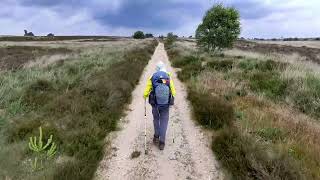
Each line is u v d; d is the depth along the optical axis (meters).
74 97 10.05
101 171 6.36
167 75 7.49
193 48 44.69
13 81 12.85
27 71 16.53
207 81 14.01
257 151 6.18
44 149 6.68
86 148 6.90
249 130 7.74
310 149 6.63
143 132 8.63
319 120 9.75
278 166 5.62
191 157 7.05
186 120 9.60
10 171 5.68
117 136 8.27
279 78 13.88
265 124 8.15
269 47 63.62
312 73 14.42
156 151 7.38
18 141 7.11
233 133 7.29
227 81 13.80
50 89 12.09
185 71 18.56
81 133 7.50
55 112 8.95
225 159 6.55
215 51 33.38
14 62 25.53
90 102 9.82
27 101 10.29
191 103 11.39
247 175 5.72
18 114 8.91
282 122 8.34
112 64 20.17
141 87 14.96
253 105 10.36
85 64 19.78
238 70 16.47
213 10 32.44
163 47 66.12
